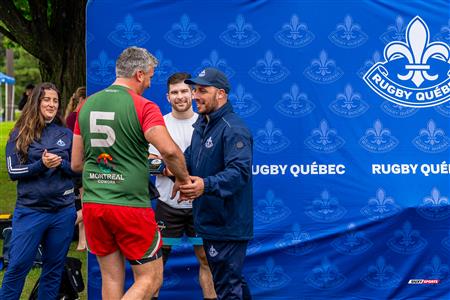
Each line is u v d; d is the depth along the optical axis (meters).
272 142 5.95
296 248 5.98
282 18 5.91
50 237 5.31
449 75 5.97
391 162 5.96
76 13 10.98
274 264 6.00
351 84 5.94
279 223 5.98
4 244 7.17
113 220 4.62
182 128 5.81
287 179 5.96
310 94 5.93
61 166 5.23
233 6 5.89
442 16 5.95
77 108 7.86
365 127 5.95
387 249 5.98
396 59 5.95
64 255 5.39
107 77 5.88
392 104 5.95
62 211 5.31
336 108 5.95
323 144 5.95
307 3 5.90
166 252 5.91
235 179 4.69
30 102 5.23
